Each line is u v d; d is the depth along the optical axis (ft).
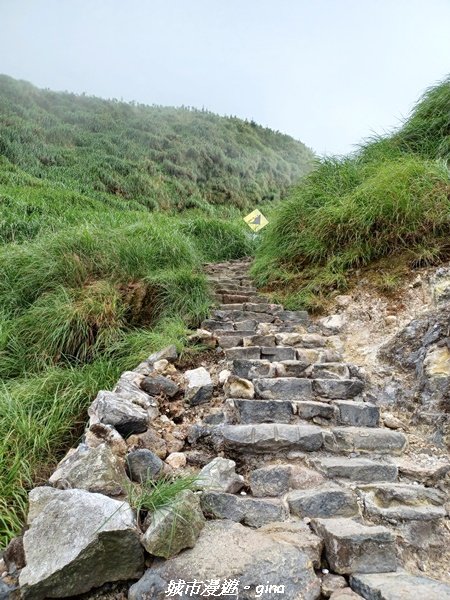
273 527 5.21
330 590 4.35
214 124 76.23
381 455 6.79
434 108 16.37
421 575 4.76
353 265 12.67
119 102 76.59
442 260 10.92
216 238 23.54
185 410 8.13
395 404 8.14
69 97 72.23
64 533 4.54
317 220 13.69
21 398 8.18
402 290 10.84
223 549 4.63
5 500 5.94
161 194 47.75
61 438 7.66
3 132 44.45
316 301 12.39
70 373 9.17
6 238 17.53
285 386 8.39
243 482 6.14
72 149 50.67
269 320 12.18
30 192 27.81
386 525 5.35
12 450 6.83
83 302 11.12
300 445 6.79
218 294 14.07
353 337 10.57
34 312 11.02
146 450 6.33
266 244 16.51
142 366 9.28
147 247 14.74
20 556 4.67
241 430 6.93
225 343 10.77
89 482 5.39
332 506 5.57
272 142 82.53
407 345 9.11
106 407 6.98
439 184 11.91
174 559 4.50
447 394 7.41
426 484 6.13
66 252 13.16
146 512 5.08
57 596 4.20
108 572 4.39
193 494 5.33
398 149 15.89
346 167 15.58
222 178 59.16
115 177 45.96
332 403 8.04
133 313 12.10
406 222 11.85
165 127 68.33
